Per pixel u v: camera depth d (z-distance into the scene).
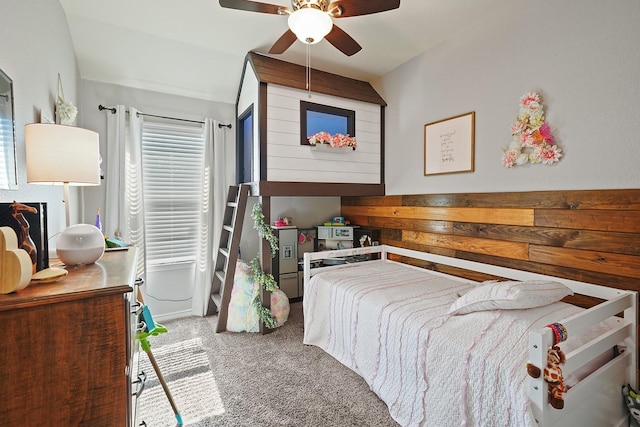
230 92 3.58
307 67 3.34
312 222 4.28
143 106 3.20
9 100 1.29
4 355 0.82
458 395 1.53
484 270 2.52
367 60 3.23
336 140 3.13
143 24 2.60
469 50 2.64
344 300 2.48
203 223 3.46
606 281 1.86
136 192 3.09
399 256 3.45
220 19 2.54
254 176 3.05
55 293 0.88
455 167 2.78
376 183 3.55
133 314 1.27
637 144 1.74
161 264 3.31
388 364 2.01
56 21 2.11
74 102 2.67
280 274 3.86
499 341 1.53
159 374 1.73
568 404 1.29
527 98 2.21
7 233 0.89
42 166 1.39
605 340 1.48
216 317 3.45
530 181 2.25
